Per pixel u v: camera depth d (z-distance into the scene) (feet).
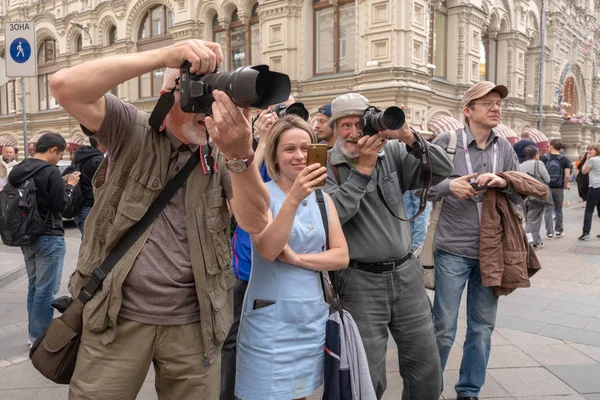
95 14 59.82
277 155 7.58
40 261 12.67
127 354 5.56
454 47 46.80
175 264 5.60
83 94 4.84
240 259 9.52
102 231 5.54
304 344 7.10
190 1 50.01
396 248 8.01
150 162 5.51
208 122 4.61
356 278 8.02
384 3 38.75
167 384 5.96
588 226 30.27
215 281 5.86
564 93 75.10
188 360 5.77
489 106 10.00
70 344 5.69
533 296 17.89
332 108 8.32
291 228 6.65
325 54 43.19
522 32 58.18
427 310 8.37
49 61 67.87
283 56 43.57
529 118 63.05
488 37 54.39
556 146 31.68
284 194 7.61
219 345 5.98
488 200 9.77
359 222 7.99
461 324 15.05
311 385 7.20
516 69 57.26
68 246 28.45
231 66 48.98
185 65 4.72
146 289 5.52
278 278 7.09
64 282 19.97
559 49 70.95
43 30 66.80
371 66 39.34
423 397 8.25
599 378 11.34
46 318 12.84
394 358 12.66
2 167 28.14
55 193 12.41
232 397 9.57
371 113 7.42
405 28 38.81
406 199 13.14
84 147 16.63
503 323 15.08
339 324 7.25
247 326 7.22
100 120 5.19
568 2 74.33
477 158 10.24
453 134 10.32
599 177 29.63
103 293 5.44
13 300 17.54
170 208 5.64
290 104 9.74
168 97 5.19
